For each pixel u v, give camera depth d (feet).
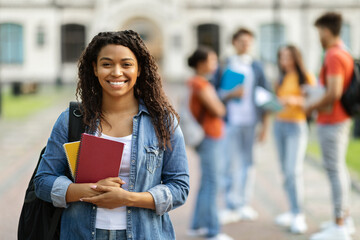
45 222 8.83
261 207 23.56
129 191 8.36
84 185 8.14
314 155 37.42
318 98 17.12
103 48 8.52
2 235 18.76
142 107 8.80
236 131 21.26
